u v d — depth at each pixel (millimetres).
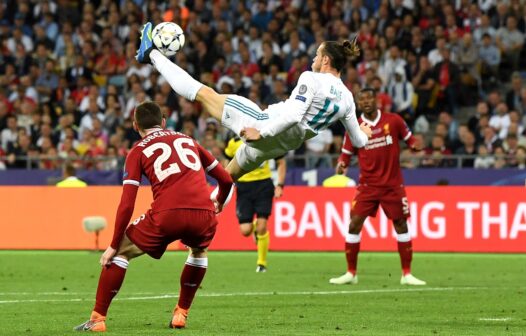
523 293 19781
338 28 42250
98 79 44562
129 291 20047
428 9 42062
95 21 46875
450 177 33281
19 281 22203
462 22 41969
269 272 24766
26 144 39281
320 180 34469
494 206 30172
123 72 44500
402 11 42031
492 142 36281
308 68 40969
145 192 30750
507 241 30094
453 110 40031
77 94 43562
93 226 30109
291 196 30984
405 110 39625
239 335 13305
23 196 31938
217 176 14203
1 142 41156
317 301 18250
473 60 41000
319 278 23250
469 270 25375
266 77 41562
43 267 25828
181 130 40094
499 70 41219
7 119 41469
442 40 40562
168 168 13516
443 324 14789
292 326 14461
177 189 13469
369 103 22047
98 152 39062
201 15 45188
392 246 30594
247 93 40906
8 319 15359
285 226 31016
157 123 13922
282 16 43781
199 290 20359
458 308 17141
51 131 41031
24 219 31875
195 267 14062
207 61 43281
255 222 25359
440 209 30469
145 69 43656
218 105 14320
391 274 24328
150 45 14703
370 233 30719
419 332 13797
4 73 45281
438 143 35594
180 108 40750
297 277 23484
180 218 13406
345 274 22234
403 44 40875
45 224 31797
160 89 42156
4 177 36125
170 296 19000
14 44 46312
